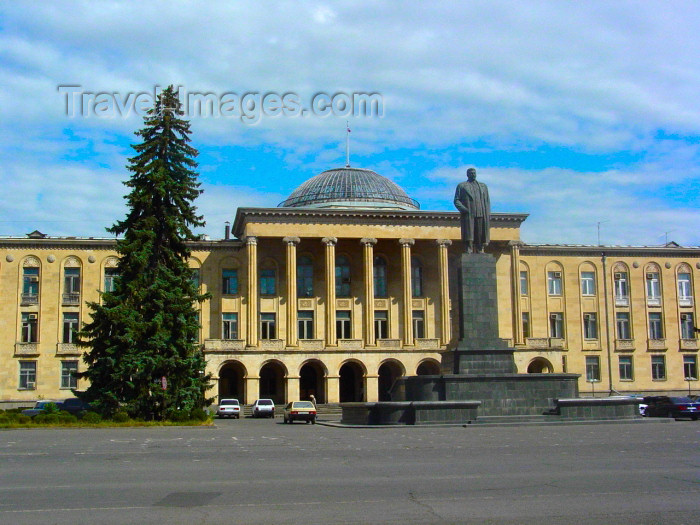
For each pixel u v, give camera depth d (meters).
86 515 14.10
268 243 86.94
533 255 91.25
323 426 49.84
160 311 52.59
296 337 83.00
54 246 83.00
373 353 83.44
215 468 21.59
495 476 19.25
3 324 81.38
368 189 96.69
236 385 86.25
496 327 45.00
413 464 22.27
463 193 46.31
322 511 14.45
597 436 33.12
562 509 14.61
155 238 54.31
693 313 93.62
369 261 84.81
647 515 14.04
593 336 91.50
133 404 50.09
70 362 81.81
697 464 21.73
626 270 93.00
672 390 91.81
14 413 48.28
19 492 16.89
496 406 43.50
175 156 56.16
